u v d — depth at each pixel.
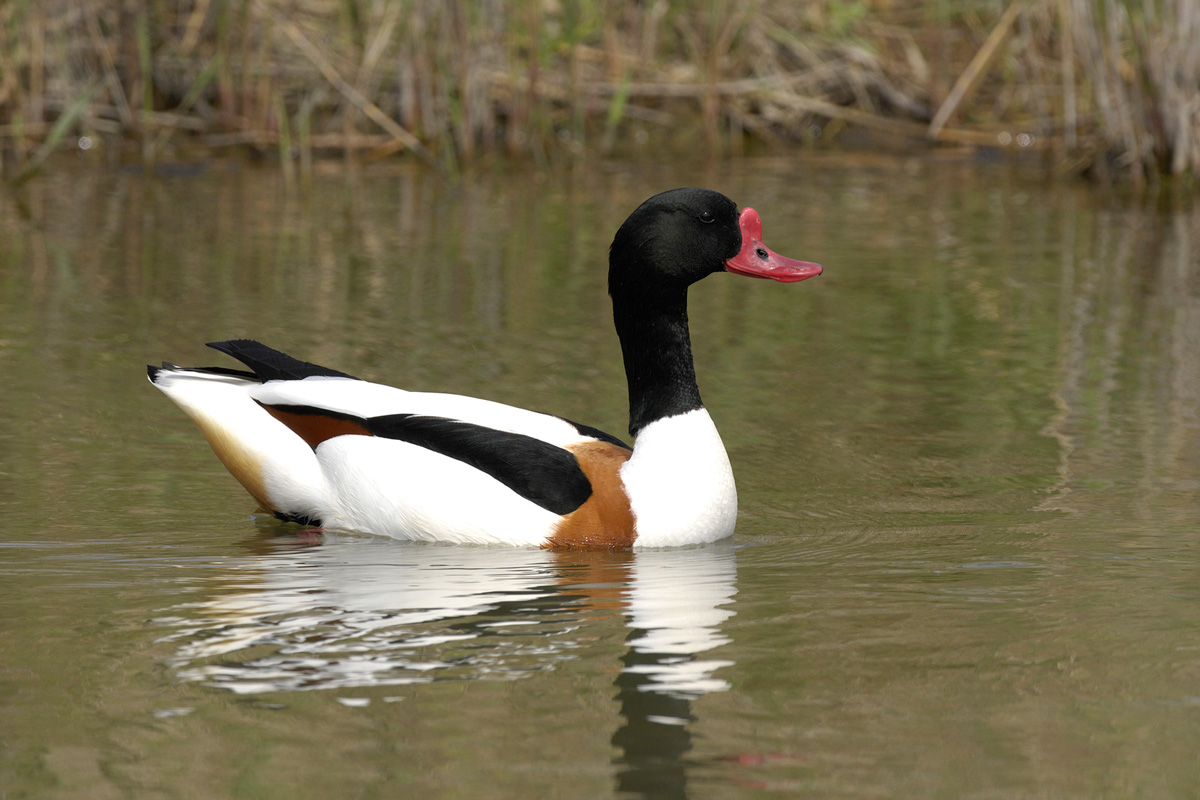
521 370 13.86
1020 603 8.53
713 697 7.18
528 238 19.77
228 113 24.88
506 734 6.76
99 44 24.14
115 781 6.32
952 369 14.34
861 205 22.06
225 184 22.75
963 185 23.66
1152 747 6.69
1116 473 11.30
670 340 10.17
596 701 7.11
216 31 25.30
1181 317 16.28
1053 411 13.02
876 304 16.84
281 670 7.45
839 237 20.08
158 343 14.51
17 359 13.85
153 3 25.17
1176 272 18.41
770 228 20.39
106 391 13.06
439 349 14.52
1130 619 8.26
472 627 8.09
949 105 26.19
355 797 6.17
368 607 8.41
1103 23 23.83
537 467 9.90
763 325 16.02
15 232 19.31
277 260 18.25
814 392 13.56
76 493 10.62
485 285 17.25
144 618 8.18
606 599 8.62
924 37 27.72
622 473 9.97
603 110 26.20
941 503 10.66
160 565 9.20
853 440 12.22
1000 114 26.97
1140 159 23.75
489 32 24.59
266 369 10.95
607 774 6.39
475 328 15.38
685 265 10.18
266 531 10.12
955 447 12.02
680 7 26.27
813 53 26.97
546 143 25.30
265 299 16.33
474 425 10.16
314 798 6.17
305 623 8.12
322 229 20.08
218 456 10.74
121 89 25.03
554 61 26.25
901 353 14.91
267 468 10.41
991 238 20.22
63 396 12.85
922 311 16.53
